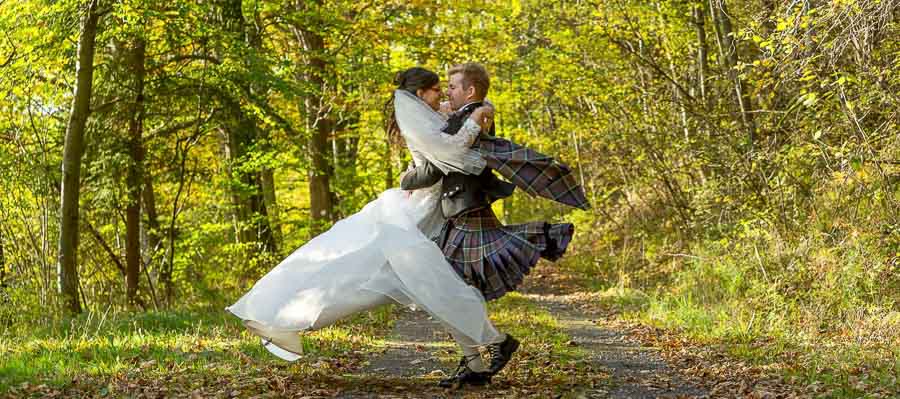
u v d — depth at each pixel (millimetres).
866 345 8547
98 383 6293
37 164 12930
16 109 13438
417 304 5723
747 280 12328
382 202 6031
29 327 10750
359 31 17109
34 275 12227
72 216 12641
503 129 25609
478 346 5988
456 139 5656
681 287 13859
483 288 5797
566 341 9641
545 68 18766
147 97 14648
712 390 6391
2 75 12609
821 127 11609
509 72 21922
